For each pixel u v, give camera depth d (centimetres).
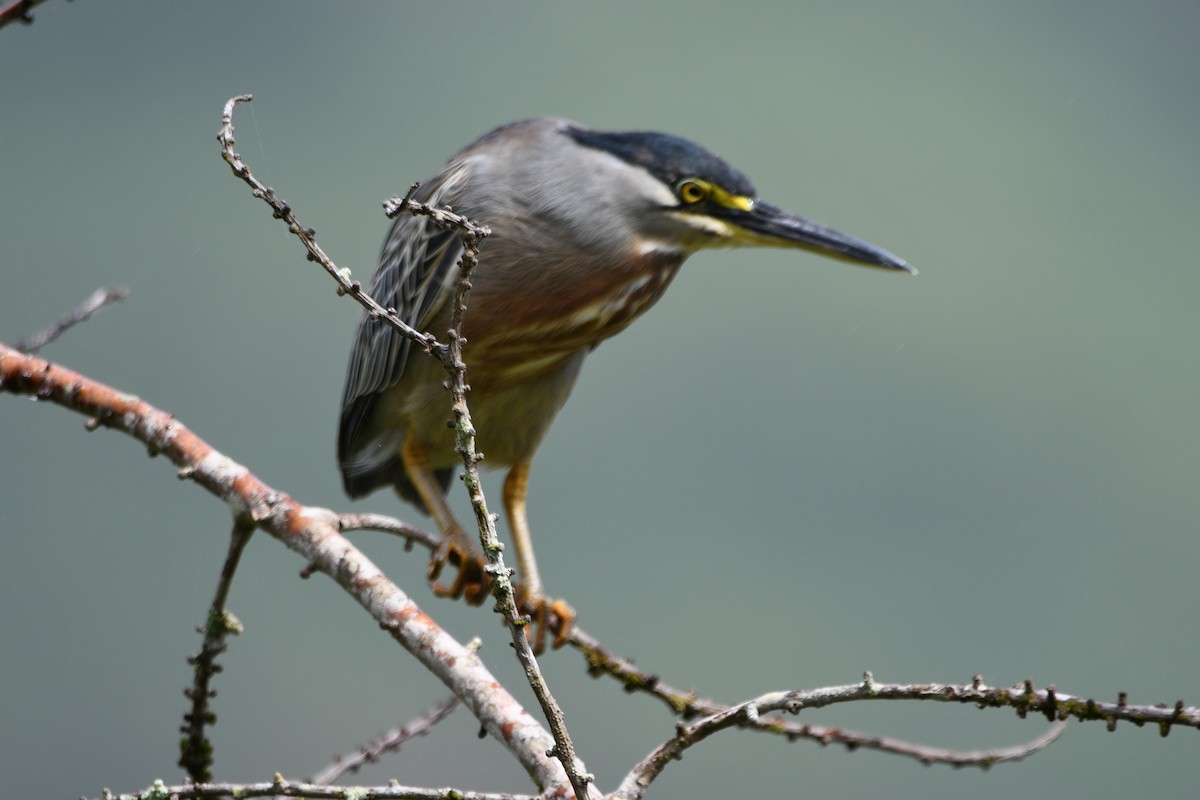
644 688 730
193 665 646
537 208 836
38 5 544
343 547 604
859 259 855
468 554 845
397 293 880
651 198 851
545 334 855
